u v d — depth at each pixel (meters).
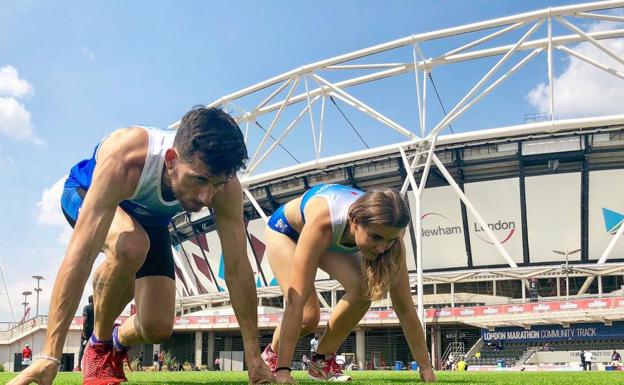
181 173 3.11
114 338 4.61
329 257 5.30
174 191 3.24
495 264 62.28
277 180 61.66
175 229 74.31
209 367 58.03
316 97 57.00
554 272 49.84
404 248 4.67
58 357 2.99
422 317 41.81
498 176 59.94
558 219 59.78
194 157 3.02
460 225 62.56
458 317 46.56
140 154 3.46
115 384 4.15
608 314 41.25
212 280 73.50
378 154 50.69
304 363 44.12
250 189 63.22
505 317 44.91
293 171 54.62
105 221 3.27
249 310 4.14
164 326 4.32
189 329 56.88
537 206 59.97
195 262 75.81
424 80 50.94
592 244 59.62
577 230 59.62
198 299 66.44
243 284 4.09
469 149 56.88
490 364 48.19
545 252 60.88
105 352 4.41
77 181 4.35
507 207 60.94
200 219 69.94
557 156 56.16
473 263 62.81
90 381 4.18
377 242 4.35
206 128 3.00
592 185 57.94
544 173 58.66
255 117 58.19
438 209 63.03
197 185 3.12
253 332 4.20
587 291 61.06
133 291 4.34
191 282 74.88
